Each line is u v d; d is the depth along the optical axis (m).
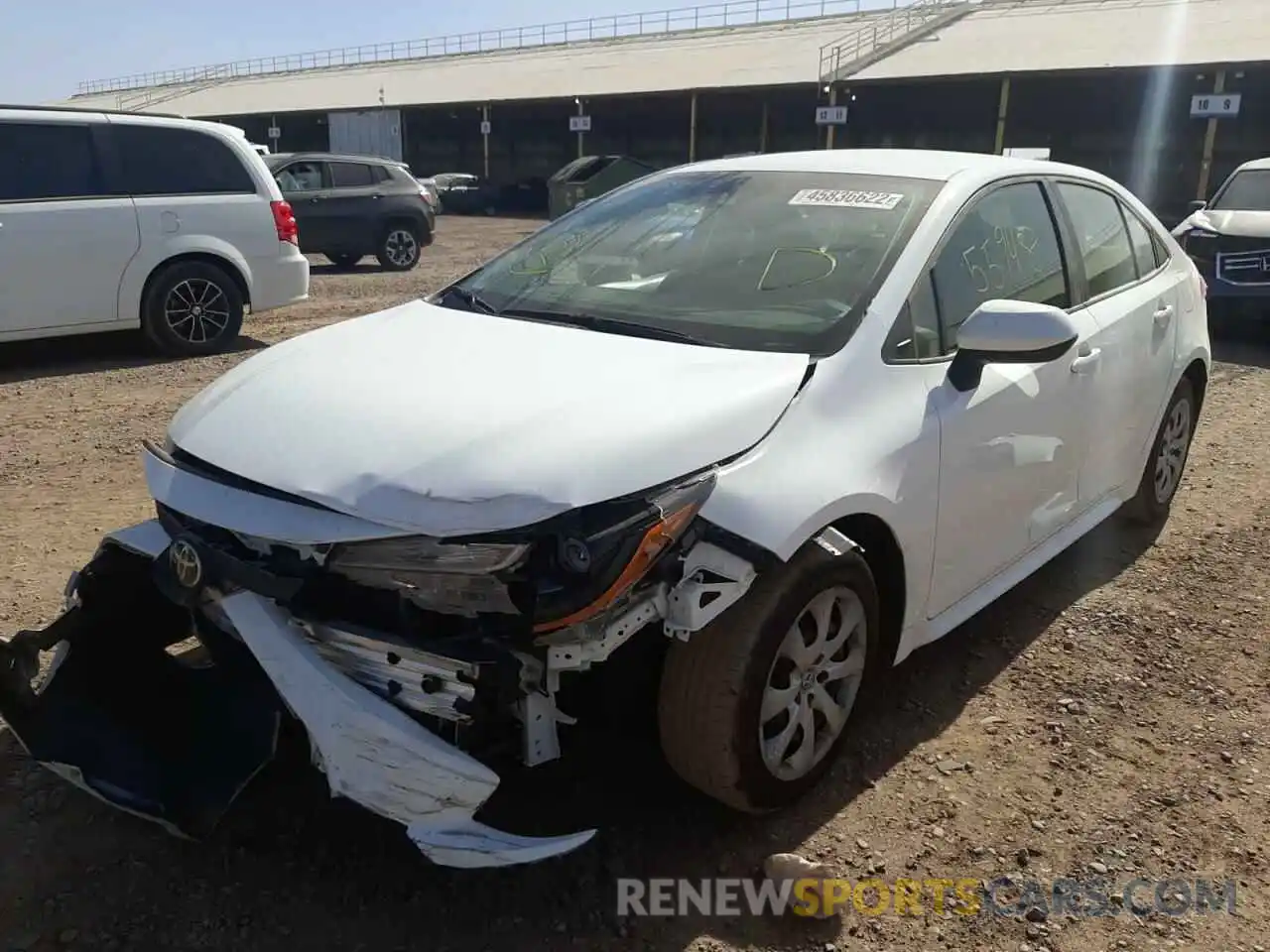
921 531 3.04
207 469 2.68
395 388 2.76
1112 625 4.07
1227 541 4.91
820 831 2.87
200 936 2.45
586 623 2.32
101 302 8.22
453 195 34.81
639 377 2.76
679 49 47.06
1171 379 4.61
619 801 2.95
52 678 2.88
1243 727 3.41
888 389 2.98
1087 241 4.13
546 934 2.49
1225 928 2.57
